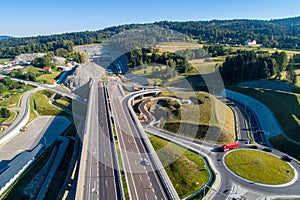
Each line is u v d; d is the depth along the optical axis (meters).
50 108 150.88
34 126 128.62
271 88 148.12
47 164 89.12
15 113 140.00
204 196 63.50
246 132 105.00
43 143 109.94
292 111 110.44
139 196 57.75
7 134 114.06
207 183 68.94
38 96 170.38
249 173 74.06
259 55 172.38
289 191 66.50
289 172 75.12
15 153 101.75
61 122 133.25
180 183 68.06
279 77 154.25
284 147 91.19
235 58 174.00
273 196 64.44
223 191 65.88
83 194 57.47
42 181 79.69
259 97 134.88
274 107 119.44
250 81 163.00
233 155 84.38
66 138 110.88
